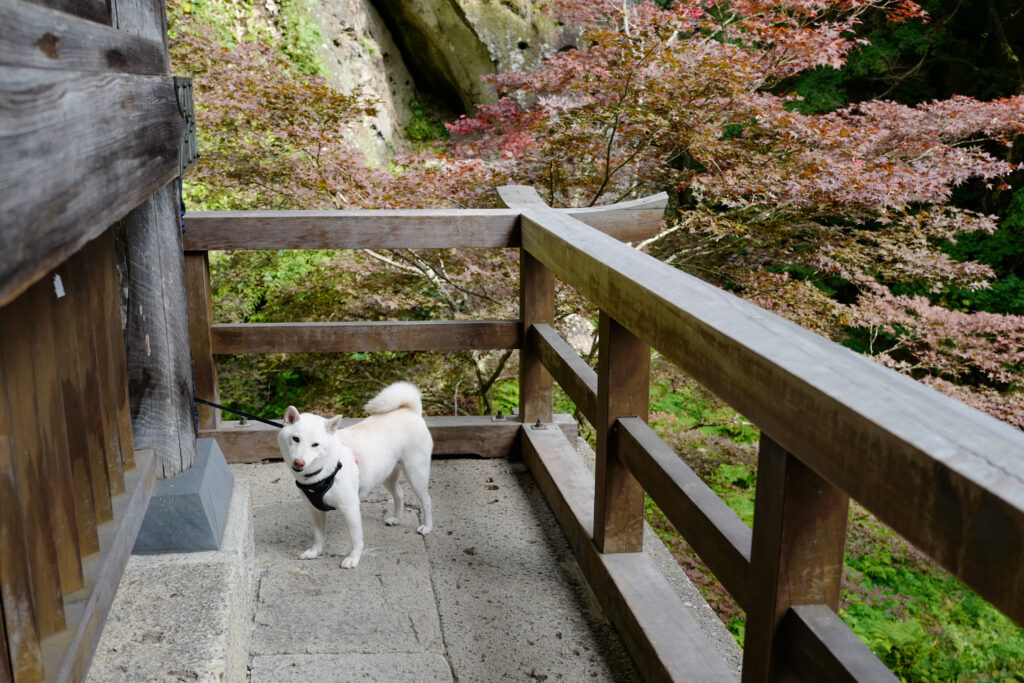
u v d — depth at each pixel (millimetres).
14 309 1342
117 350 2074
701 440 6484
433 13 12906
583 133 5684
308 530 3088
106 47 1491
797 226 5996
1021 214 10789
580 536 2801
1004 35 12258
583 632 2471
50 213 1058
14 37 974
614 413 2461
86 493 1690
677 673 1995
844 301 10344
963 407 1116
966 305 10758
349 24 12305
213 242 3418
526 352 3691
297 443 2555
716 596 5816
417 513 3244
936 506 951
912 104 13133
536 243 3223
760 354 1382
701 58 5504
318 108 6141
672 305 1759
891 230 6098
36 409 1432
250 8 11195
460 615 2551
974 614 6184
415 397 3027
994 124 6188
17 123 952
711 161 5934
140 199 1662
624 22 6391
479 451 3760
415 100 13922
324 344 3660
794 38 6008
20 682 1291
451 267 6480
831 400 1166
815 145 6211
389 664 2301
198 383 3609
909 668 5711
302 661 2303
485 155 7242
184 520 2254
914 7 6301
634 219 3711
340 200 6203
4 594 1245
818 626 1382
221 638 1943
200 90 6203
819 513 1420
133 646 1907
